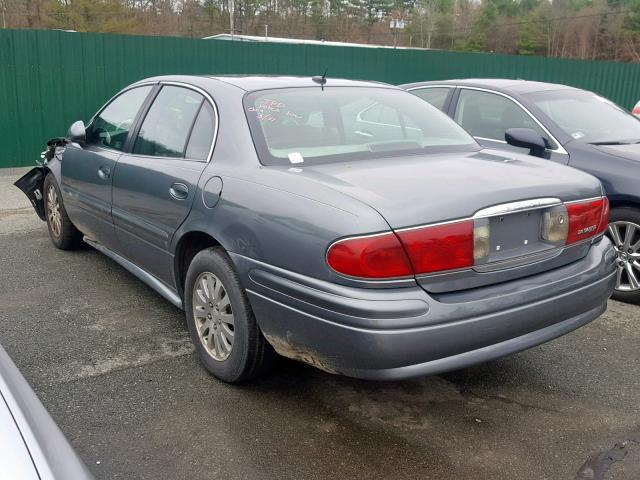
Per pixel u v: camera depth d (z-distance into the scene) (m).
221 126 3.66
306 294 2.81
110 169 4.51
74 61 10.88
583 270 3.27
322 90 3.99
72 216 5.43
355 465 2.88
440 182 3.03
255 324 3.27
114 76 11.33
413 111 4.17
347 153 3.53
